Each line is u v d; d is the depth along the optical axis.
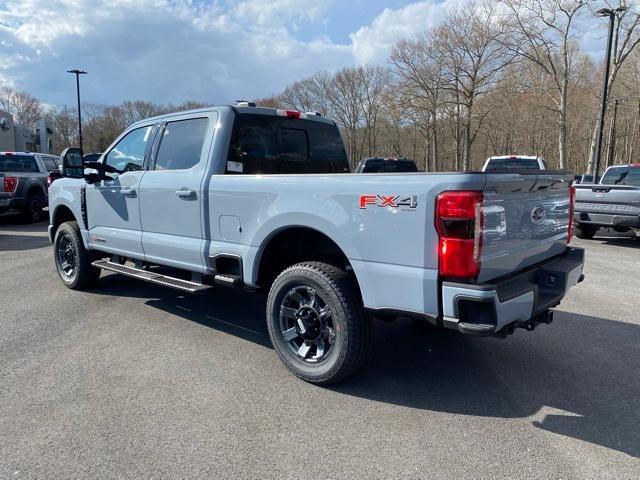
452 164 61.19
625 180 12.05
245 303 5.94
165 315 5.44
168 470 2.73
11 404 3.43
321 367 3.72
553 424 3.24
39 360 4.17
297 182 3.72
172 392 3.63
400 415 3.35
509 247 3.34
